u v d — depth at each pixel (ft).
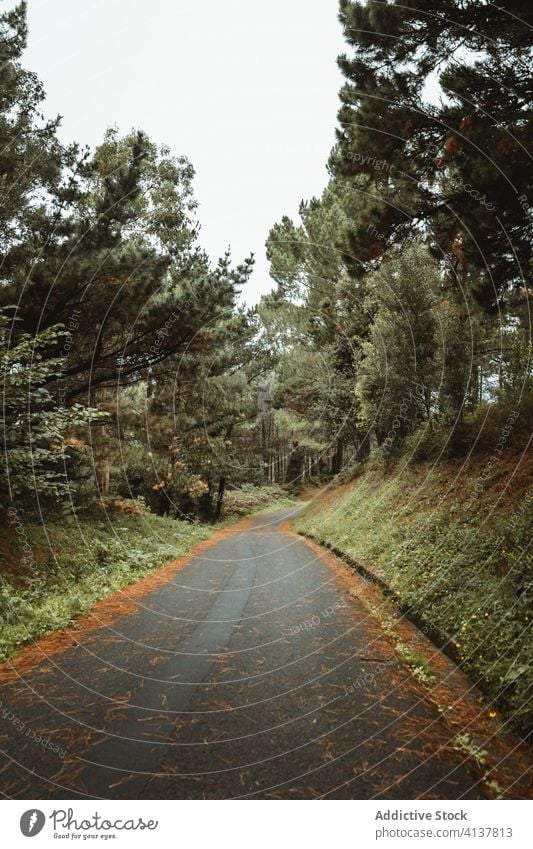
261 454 133.59
